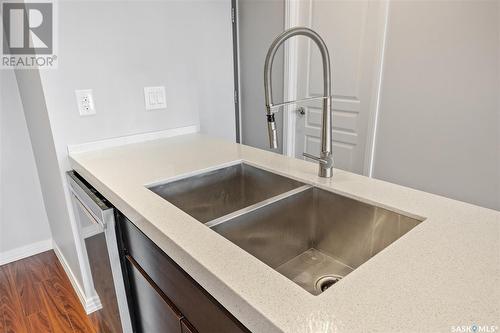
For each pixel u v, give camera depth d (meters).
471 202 1.76
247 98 2.93
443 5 1.67
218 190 1.35
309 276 1.00
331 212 1.06
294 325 0.50
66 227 1.81
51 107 1.46
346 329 0.49
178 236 0.77
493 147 1.64
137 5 1.60
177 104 1.86
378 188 1.04
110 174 1.24
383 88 2.02
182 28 1.79
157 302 1.00
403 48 1.88
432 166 1.89
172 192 1.22
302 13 2.36
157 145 1.68
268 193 1.30
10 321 1.80
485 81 1.60
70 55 1.46
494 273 0.61
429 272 0.62
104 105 1.60
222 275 0.62
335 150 2.40
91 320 1.80
